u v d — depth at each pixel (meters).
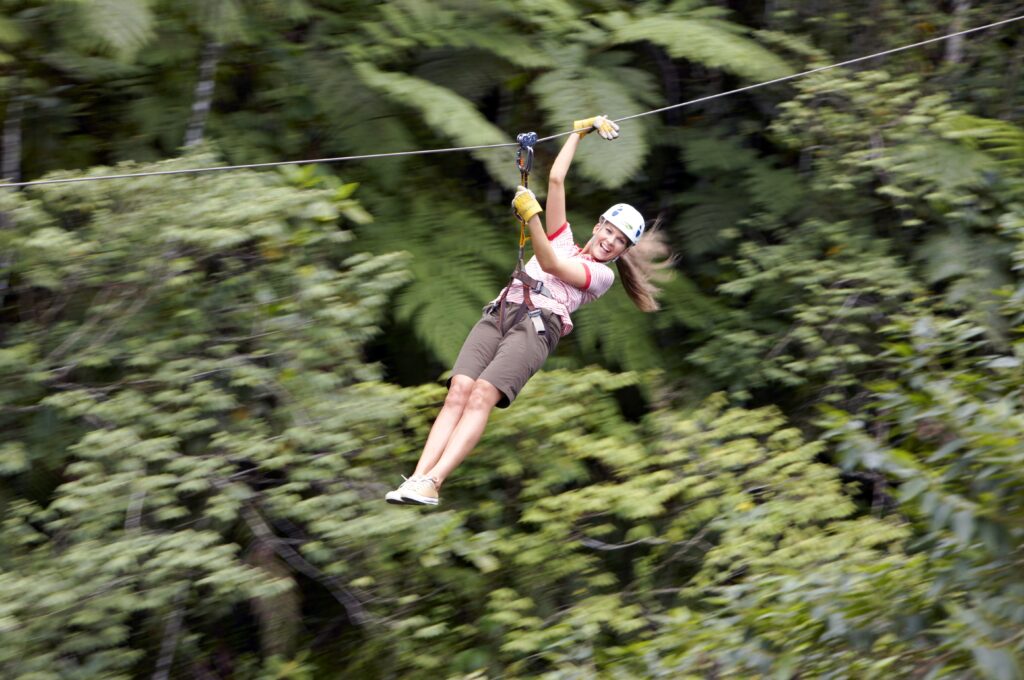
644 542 16.88
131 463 11.90
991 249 17.17
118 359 12.91
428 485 9.35
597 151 15.75
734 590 10.59
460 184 17.95
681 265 19.72
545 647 14.95
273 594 12.84
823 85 17.41
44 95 15.29
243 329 13.24
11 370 12.57
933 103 17.31
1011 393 8.59
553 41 17.06
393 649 15.47
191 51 15.50
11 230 12.37
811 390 18.73
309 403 12.98
